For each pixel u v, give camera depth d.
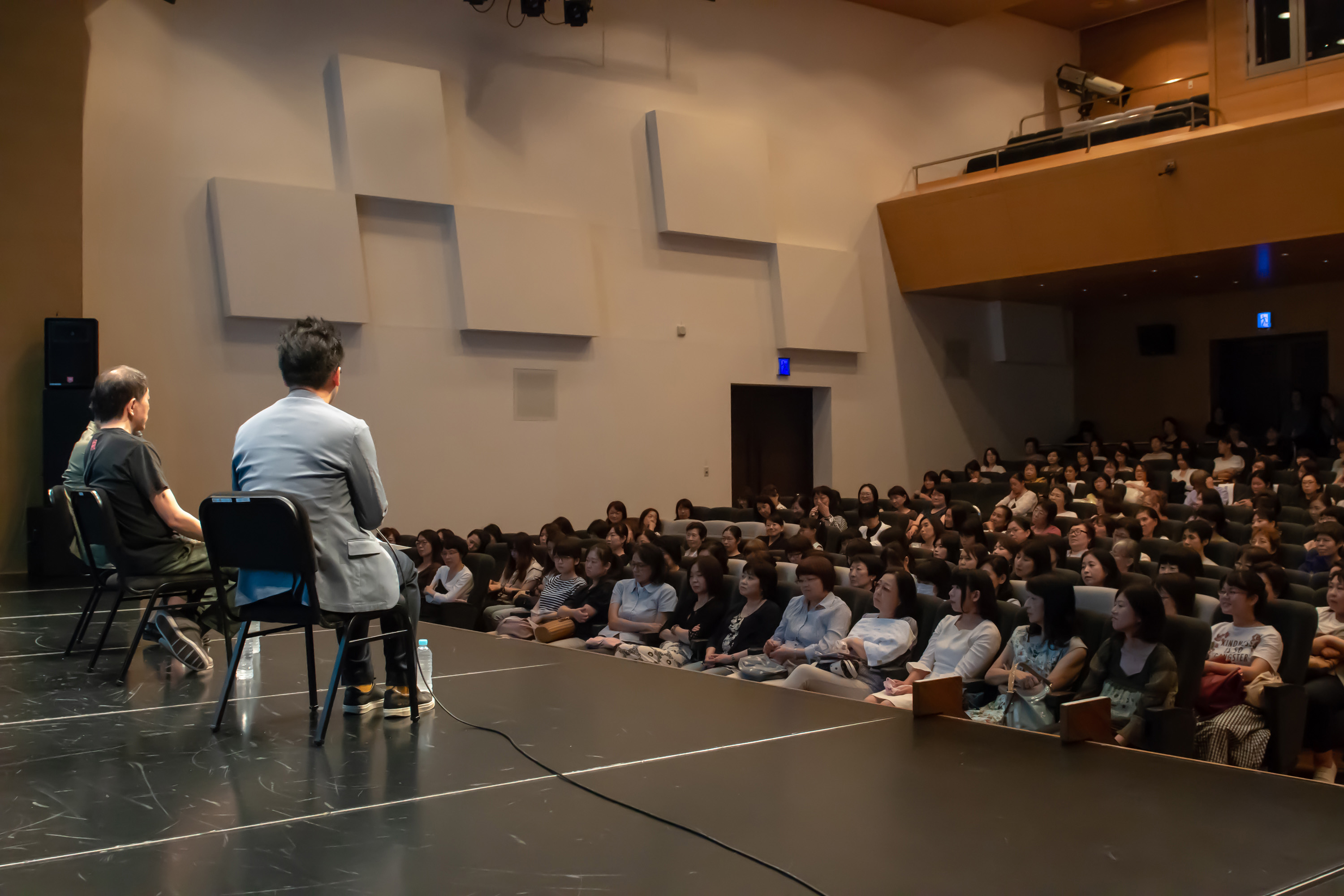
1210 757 4.31
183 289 9.72
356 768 2.74
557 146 11.79
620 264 12.22
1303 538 7.98
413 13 10.95
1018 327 16.06
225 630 4.07
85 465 4.12
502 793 2.55
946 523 9.22
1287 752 4.31
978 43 15.55
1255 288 15.23
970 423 15.59
